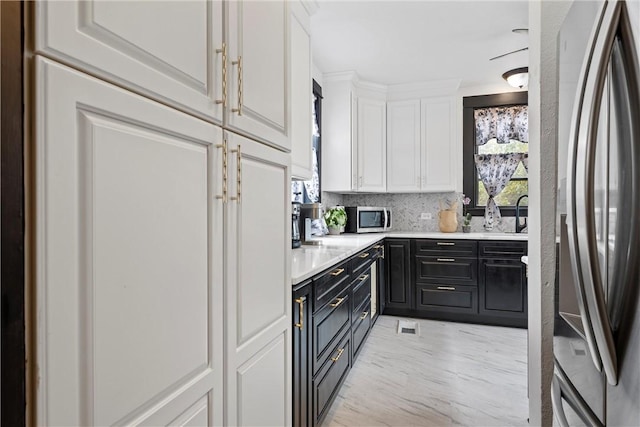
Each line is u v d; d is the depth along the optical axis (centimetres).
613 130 68
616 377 66
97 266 56
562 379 100
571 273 92
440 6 255
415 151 423
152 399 68
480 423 199
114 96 60
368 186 413
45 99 49
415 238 396
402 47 321
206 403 84
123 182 61
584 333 82
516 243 363
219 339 89
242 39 101
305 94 210
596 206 76
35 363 48
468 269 379
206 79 84
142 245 65
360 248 276
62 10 52
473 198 441
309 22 217
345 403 220
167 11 72
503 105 430
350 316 250
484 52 331
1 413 46
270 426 118
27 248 48
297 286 150
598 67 69
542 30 122
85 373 54
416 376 254
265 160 116
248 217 104
